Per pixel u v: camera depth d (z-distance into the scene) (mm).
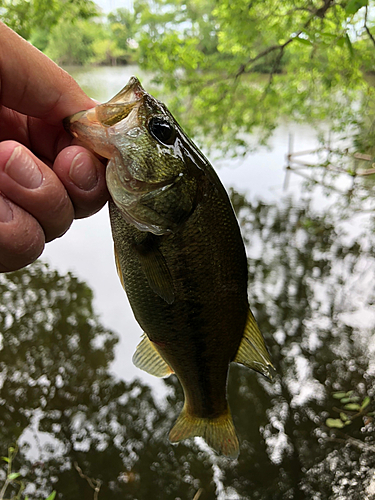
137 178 135
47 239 127
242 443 376
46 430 402
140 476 358
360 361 446
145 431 399
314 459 357
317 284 596
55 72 138
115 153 133
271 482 344
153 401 430
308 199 858
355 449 359
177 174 139
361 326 497
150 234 140
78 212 138
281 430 384
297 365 451
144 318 150
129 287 147
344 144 725
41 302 597
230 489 342
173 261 143
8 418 414
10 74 131
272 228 779
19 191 113
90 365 479
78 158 128
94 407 426
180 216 141
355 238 712
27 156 114
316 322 513
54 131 156
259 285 602
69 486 353
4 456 379
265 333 499
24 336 527
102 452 380
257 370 166
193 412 182
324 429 381
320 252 686
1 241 113
